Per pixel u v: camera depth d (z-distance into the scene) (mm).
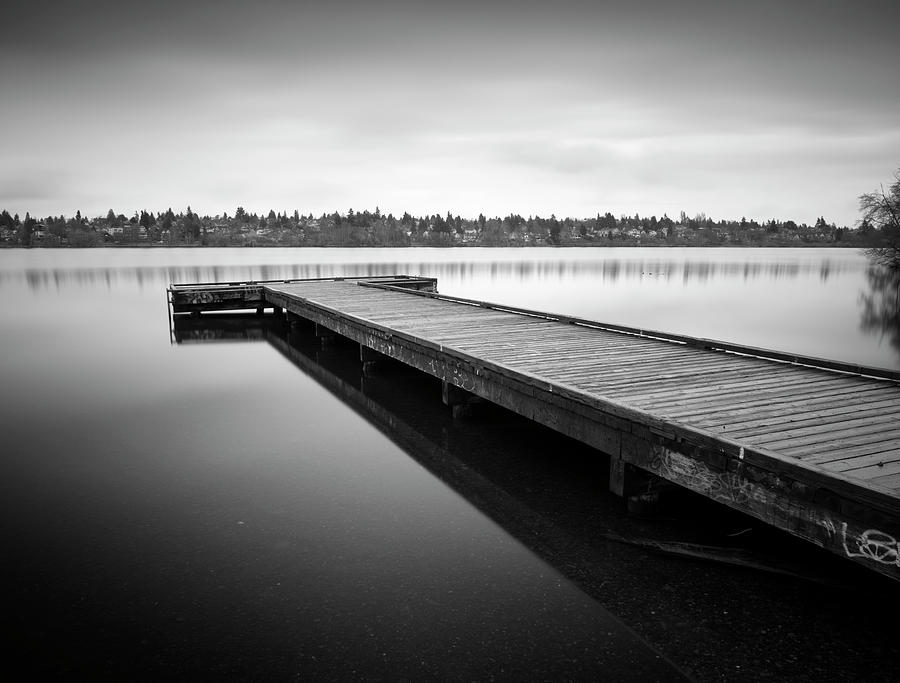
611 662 3326
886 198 40719
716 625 3613
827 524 3252
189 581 4223
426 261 78688
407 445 7156
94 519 5230
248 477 6191
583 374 6262
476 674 3256
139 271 49375
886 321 21500
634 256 108688
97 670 3330
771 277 44844
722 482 3906
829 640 3445
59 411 8828
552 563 4391
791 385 5723
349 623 3723
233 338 15758
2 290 31219
